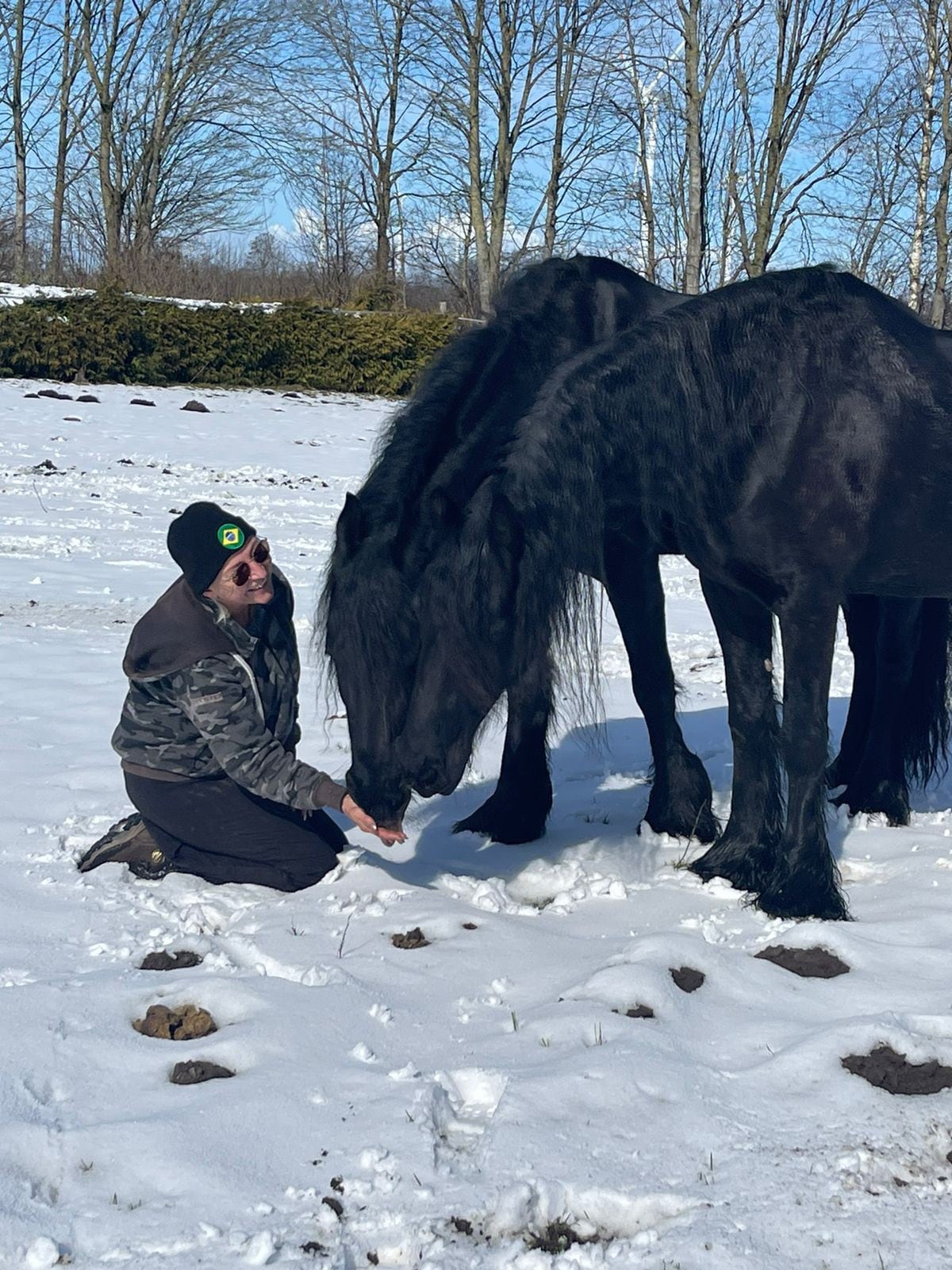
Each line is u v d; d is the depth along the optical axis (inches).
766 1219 79.6
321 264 1528.1
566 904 137.3
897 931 126.6
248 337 935.7
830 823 169.8
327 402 897.5
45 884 136.9
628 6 1060.5
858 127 979.9
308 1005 107.0
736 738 146.6
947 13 914.7
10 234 1376.7
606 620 313.0
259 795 138.8
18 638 254.2
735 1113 92.0
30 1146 86.4
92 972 114.8
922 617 169.3
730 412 131.9
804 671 135.6
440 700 115.2
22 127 1380.4
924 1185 84.2
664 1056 98.3
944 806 185.5
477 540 113.7
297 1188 83.1
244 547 133.5
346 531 115.6
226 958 118.8
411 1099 92.1
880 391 135.3
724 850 146.6
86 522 391.5
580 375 125.6
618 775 191.0
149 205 1421.0
